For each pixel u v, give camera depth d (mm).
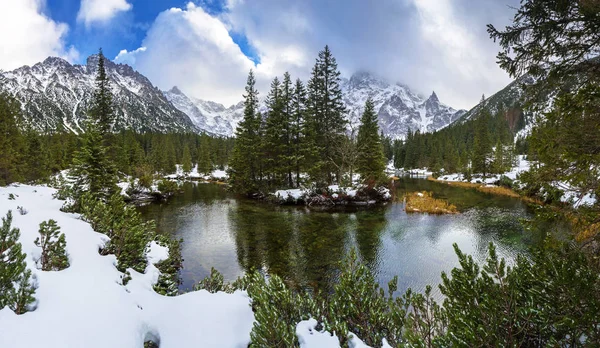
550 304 3496
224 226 19484
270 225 19875
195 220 21281
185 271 11836
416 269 12375
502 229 18484
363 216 22938
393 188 39656
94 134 19938
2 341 3184
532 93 5016
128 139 74312
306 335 3939
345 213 24203
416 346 3600
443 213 23844
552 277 3689
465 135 103812
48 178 27422
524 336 3400
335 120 35781
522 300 3877
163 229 18625
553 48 4602
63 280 4961
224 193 37281
